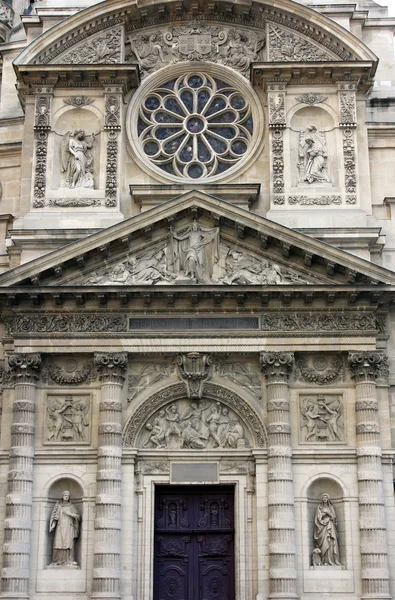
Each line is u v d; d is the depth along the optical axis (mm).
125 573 31797
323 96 37219
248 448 33344
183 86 38344
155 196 35906
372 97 38094
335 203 35750
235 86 38219
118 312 33812
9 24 44719
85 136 36875
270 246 34062
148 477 33156
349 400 33406
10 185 37688
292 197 35812
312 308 33750
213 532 33281
